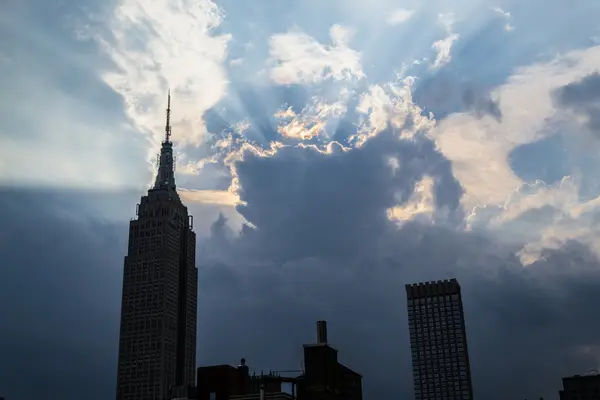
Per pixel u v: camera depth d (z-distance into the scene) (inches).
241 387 5492.1
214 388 5344.5
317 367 4869.6
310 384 4845.0
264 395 5270.7
